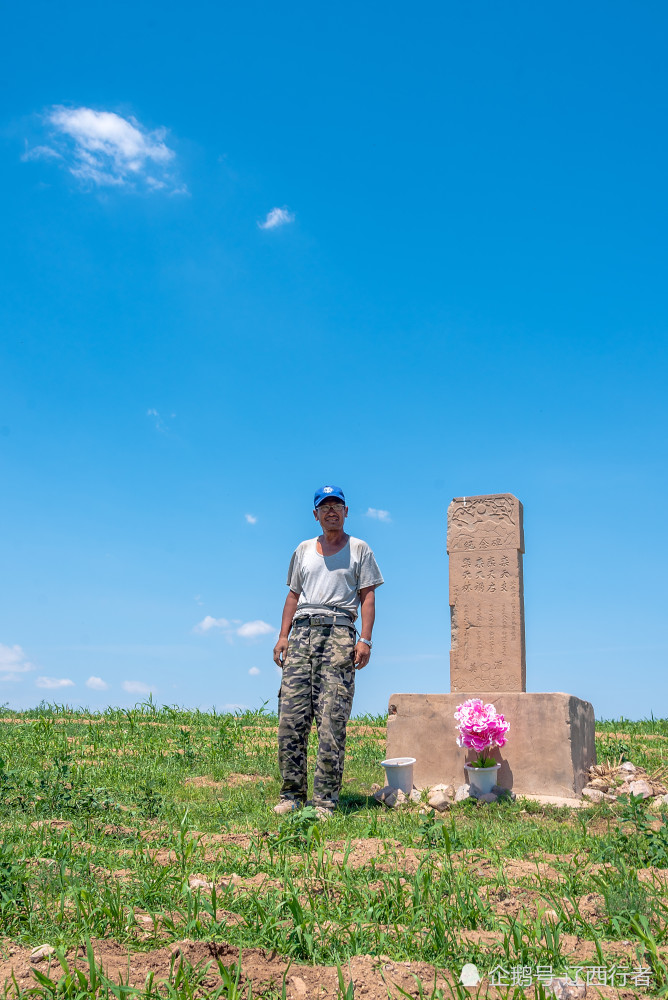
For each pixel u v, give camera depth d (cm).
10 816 454
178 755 723
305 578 580
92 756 716
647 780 646
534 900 312
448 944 261
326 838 423
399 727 683
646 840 391
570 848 415
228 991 214
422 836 421
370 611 578
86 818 459
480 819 536
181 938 259
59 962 232
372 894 305
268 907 278
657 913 291
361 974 237
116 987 211
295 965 244
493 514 780
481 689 759
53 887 300
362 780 680
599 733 970
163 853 373
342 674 557
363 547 587
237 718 1069
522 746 636
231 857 358
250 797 568
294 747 555
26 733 845
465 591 779
